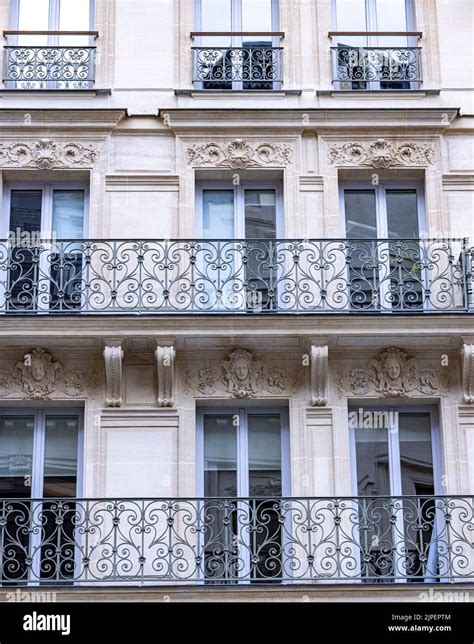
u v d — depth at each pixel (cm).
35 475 2186
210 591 2030
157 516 2105
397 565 2116
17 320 2141
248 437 2217
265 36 2420
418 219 2342
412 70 2402
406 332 2166
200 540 2114
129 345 2183
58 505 2069
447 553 2105
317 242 2277
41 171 2316
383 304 2261
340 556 2102
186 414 2186
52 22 2425
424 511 2158
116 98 2355
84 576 2056
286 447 2211
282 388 2206
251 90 2364
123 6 2416
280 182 2350
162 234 2288
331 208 2308
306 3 2433
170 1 2422
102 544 2084
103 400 2188
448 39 2416
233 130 2338
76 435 2212
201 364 2209
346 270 2253
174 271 2239
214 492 2194
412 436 2225
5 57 2380
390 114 2344
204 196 2345
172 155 2328
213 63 2392
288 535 2084
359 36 2423
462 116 2364
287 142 2341
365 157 2333
